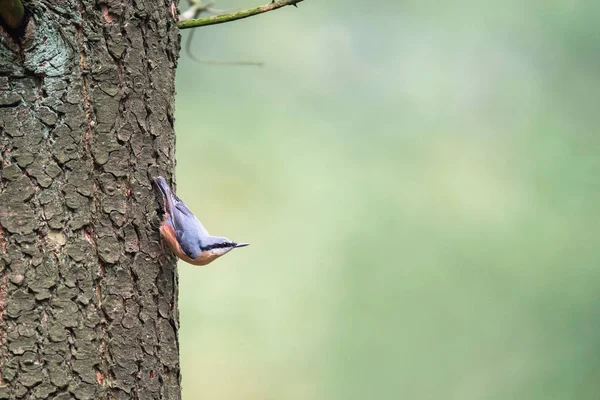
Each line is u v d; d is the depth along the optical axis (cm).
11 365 504
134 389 545
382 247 1341
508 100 1572
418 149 1509
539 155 1466
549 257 1324
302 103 1566
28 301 512
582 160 1433
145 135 566
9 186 514
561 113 1538
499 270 1325
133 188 557
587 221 1365
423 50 1659
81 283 529
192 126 1460
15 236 512
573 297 1311
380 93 1612
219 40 1559
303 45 1625
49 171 524
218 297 1304
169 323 576
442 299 1309
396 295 1312
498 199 1409
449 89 1620
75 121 534
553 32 1612
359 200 1395
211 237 666
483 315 1311
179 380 587
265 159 1436
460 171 1470
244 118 1495
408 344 1302
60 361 517
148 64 570
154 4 575
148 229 564
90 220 537
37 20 524
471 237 1354
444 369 1287
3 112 516
